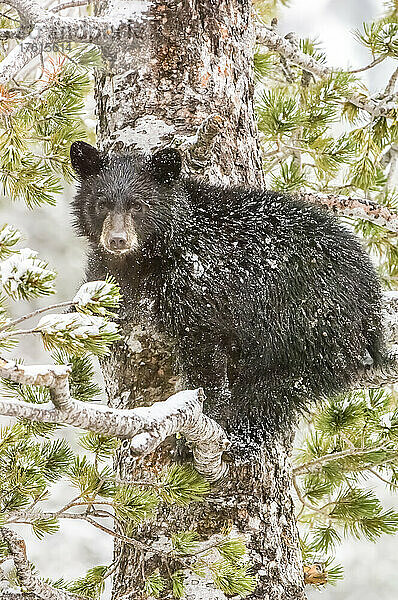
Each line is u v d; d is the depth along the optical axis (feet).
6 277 45.60
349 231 48.52
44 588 47.09
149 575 47.26
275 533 47.44
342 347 48.24
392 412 49.42
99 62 47.91
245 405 47.91
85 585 47.60
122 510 46.88
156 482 46.91
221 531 47.29
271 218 48.16
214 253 47.98
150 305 47.96
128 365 47.73
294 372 48.19
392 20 50.90
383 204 50.49
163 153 47.73
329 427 49.06
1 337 45.70
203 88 47.85
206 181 48.03
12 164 47.78
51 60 47.73
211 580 47.19
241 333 48.03
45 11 47.34
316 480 49.19
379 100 50.08
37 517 46.96
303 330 48.16
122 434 46.32
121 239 47.73
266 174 50.57
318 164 49.96
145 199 47.88
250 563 47.29
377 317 48.39
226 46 47.98
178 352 47.83
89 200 48.06
